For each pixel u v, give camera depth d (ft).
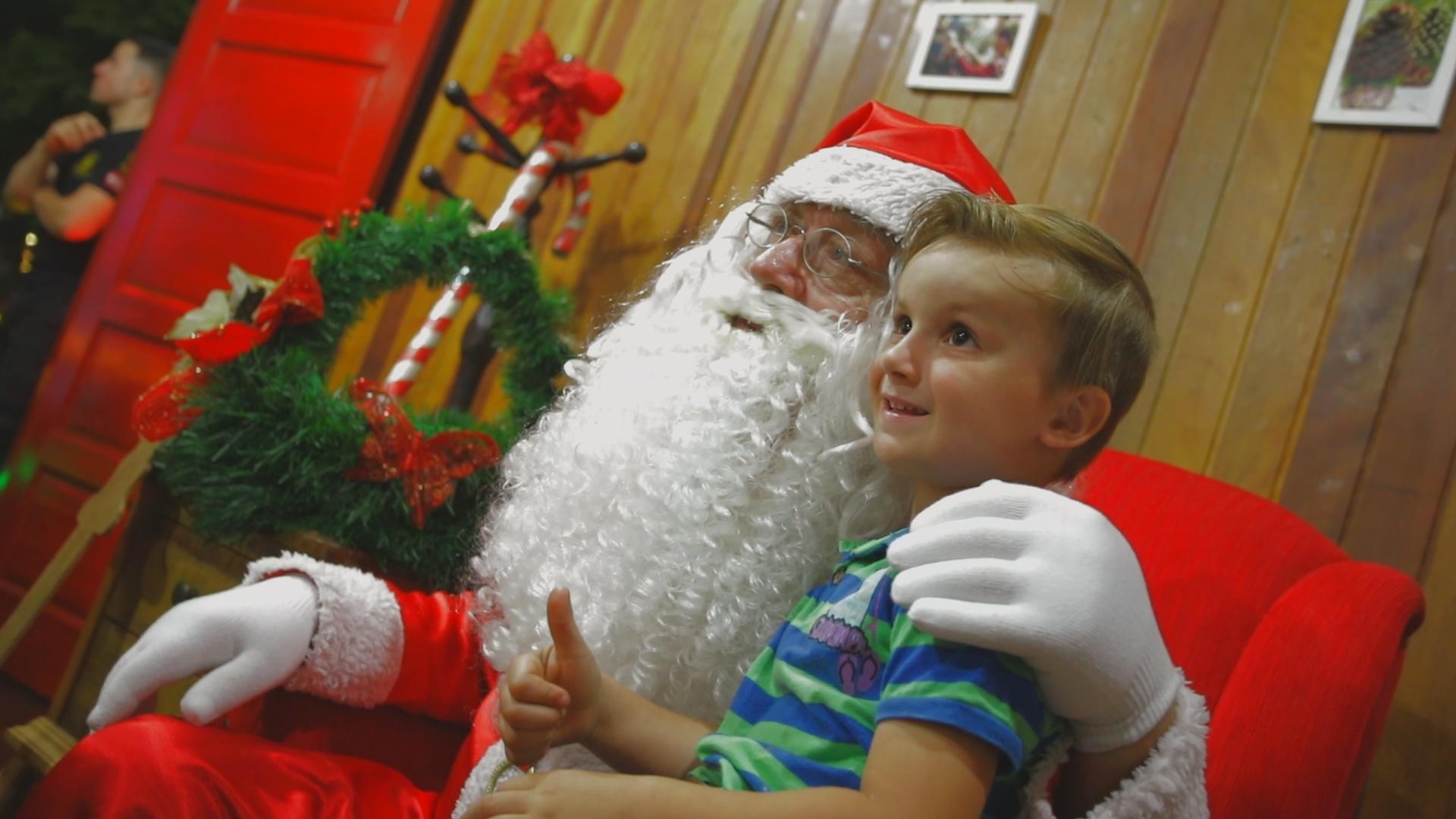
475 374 6.61
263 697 3.64
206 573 4.25
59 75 11.11
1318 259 5.09
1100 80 5.97
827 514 3.22
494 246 5.10
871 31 6.79
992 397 2.42
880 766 2.11
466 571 4.32
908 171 3.67
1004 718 2.11
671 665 3.11
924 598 2.22
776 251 3.66
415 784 3.58
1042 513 2.27
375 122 8.00
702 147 7.11
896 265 3.26
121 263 8.62
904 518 3.14
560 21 8.00
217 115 8.69
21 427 8.89
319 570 3.51
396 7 8.24
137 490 4.85
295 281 4.49
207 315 4.57
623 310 5.41
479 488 4.38
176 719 3.11
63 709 4.36
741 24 7.25
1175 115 5.69
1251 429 5.00
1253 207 5.33
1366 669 2.93
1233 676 3.10
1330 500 4.73
